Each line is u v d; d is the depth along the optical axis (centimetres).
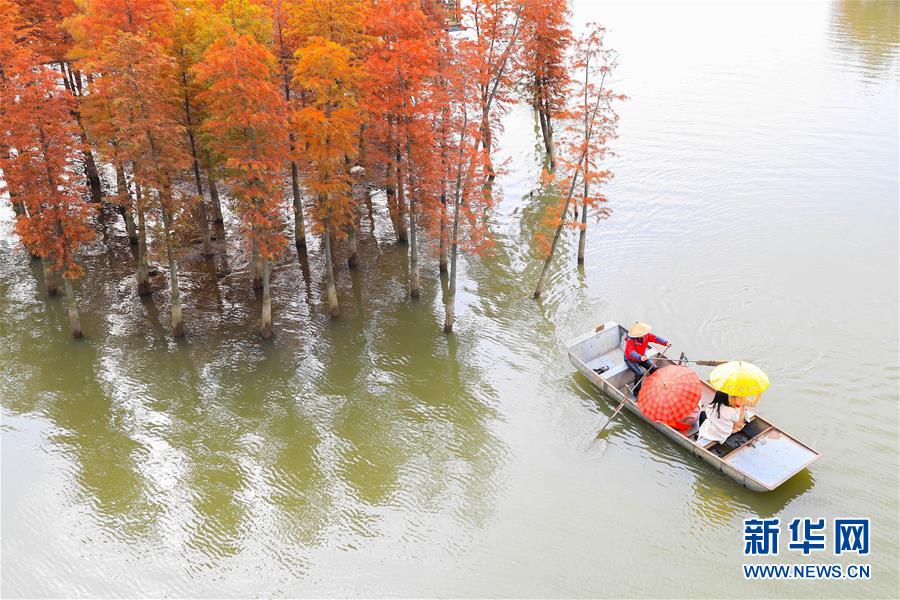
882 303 3195
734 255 3697
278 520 2288
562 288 3572
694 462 2391
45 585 2086
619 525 2183
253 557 2153
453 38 4059
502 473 2430
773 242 3794
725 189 4428
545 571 2047
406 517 2275
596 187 4638
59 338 3309
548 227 4222
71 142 3003
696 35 8138
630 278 3581
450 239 3600
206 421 2769
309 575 2081
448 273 3753
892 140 4891
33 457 2591
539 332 3241
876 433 2427
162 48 3170
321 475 2475
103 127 3117
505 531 2192
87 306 3553
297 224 3941
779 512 2169
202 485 2445
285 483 2444
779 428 2398
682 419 2458
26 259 4044
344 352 3167
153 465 2545
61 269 3469
